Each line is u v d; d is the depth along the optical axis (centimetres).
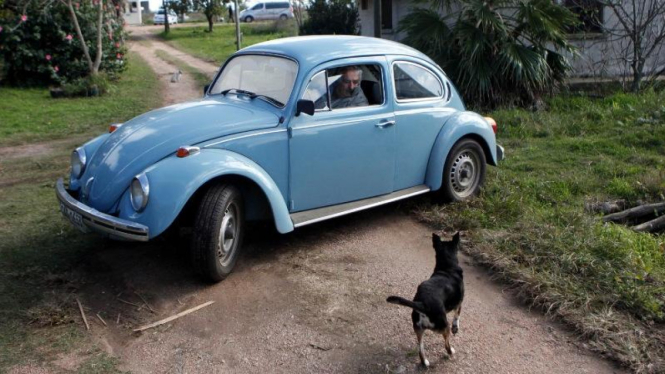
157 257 544
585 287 471
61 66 1730
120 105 1409
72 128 1148
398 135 602
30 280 496
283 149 523
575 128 1002
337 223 630
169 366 392
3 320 435
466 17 1182
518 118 1054
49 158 914
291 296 480
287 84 543
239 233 511
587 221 590
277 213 506
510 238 555
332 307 464
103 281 499
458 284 403
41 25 1684
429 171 637
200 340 421
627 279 475
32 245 565
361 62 580
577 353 405
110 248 562
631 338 411
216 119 512
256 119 519
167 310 458
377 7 995
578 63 1340
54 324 434
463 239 575
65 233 595
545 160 833
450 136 637
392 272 521
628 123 1008
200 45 3303
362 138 573
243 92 577
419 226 621
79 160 529
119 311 455
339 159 562
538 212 623
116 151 495
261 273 518
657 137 905
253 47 611
